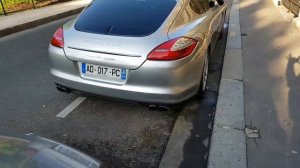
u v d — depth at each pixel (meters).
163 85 3.39
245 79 4.95
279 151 3.23
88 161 2.15
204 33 4.01
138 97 3.46
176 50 3.35
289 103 4.16
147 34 3.45
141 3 4.01
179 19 3.83
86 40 3.58
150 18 3.70
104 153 3.31
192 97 3.77
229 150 3.24
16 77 5.39
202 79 4.05
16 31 9.16
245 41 7.04
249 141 3.39
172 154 3.31
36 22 10.04
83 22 3.85
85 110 4.16
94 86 3.60
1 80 5.27
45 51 6.95
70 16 11.87
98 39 3.52
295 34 7.48
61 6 13.19
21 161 1.97
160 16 3.75
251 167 3.01
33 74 5.52
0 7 12.21
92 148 3.40
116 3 4.09
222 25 6.63
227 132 3.55
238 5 11.88
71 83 3.76
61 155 2.12
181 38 3.48
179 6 4.03
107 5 4.08
